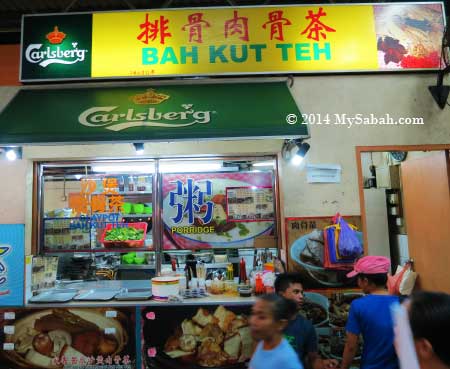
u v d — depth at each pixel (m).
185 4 5.27
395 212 6.59
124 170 4.46
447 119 4.36
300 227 4.19
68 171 4.46
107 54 4.42
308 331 2.69
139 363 3.68
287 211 4.22
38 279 4.09
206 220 4.36
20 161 4.25
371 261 2.77
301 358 2.62
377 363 2.44
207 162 4.43
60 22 4.49
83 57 4.42
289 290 2.81
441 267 4.83
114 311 3.74
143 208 4.41
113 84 4.39
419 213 5.33
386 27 4.44
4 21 5.31
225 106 3.92
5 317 3.81
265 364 2.05
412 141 4.33
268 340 2.11
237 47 4.40
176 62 4.39
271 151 4.27
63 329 3.77
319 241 4.16
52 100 4.12
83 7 5.30
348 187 4.26
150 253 4.48
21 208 4.21
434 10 4.48
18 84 4.48
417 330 1.20
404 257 6.39
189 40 4.42
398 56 4.39
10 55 4.52
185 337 3.69
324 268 4.11
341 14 4.44
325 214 4.22
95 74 4.39
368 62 4.37
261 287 3.85
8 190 4.22
